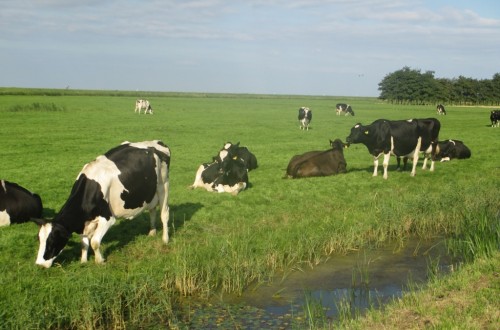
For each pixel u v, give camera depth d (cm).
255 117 5116
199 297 820
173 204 1318
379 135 1709
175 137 3036
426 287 833
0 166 1872
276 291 848
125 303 764
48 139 2766
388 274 931
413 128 1755
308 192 1497
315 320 731
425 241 1147
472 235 1074
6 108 5031
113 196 915
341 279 905
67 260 901
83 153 2262
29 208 1124
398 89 12962
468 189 1481
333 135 3319
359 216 1241
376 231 1158
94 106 6316
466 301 699
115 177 911
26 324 668
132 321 738
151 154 984
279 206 1336
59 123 3759
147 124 3891
